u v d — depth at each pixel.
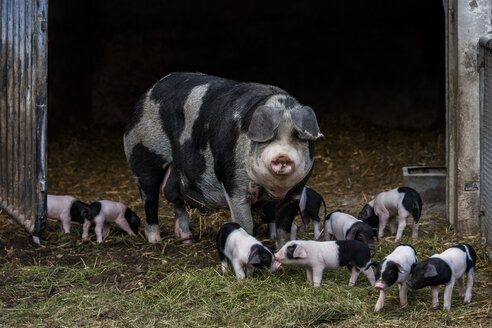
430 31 12.72
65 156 11.14
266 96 5.04
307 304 4.62
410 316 4.51
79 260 5.89
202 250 6.12
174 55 13.57
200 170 5.58
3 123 6.31
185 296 4.91
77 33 13.13
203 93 5.66
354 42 13.05
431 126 12.75
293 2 13.16
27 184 6.05
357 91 13.14
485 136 6.20
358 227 5.61
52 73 12.29
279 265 4.99
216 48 13.48
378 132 12.04
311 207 6.39
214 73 13.54
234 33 13.41
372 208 6.59
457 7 6.33
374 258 5.77
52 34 12.22
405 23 12.84
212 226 6.78
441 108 12.65
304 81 13.30
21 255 5.91
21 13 5.93
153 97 6.15
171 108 5.94
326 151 10.62
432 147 10.73
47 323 4.52
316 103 13.30
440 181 7.75
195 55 13.55
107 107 13.70
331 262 4.97
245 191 5.13
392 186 8.85
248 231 5.26
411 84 12.92
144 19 13.52
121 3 13.48
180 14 13.47
